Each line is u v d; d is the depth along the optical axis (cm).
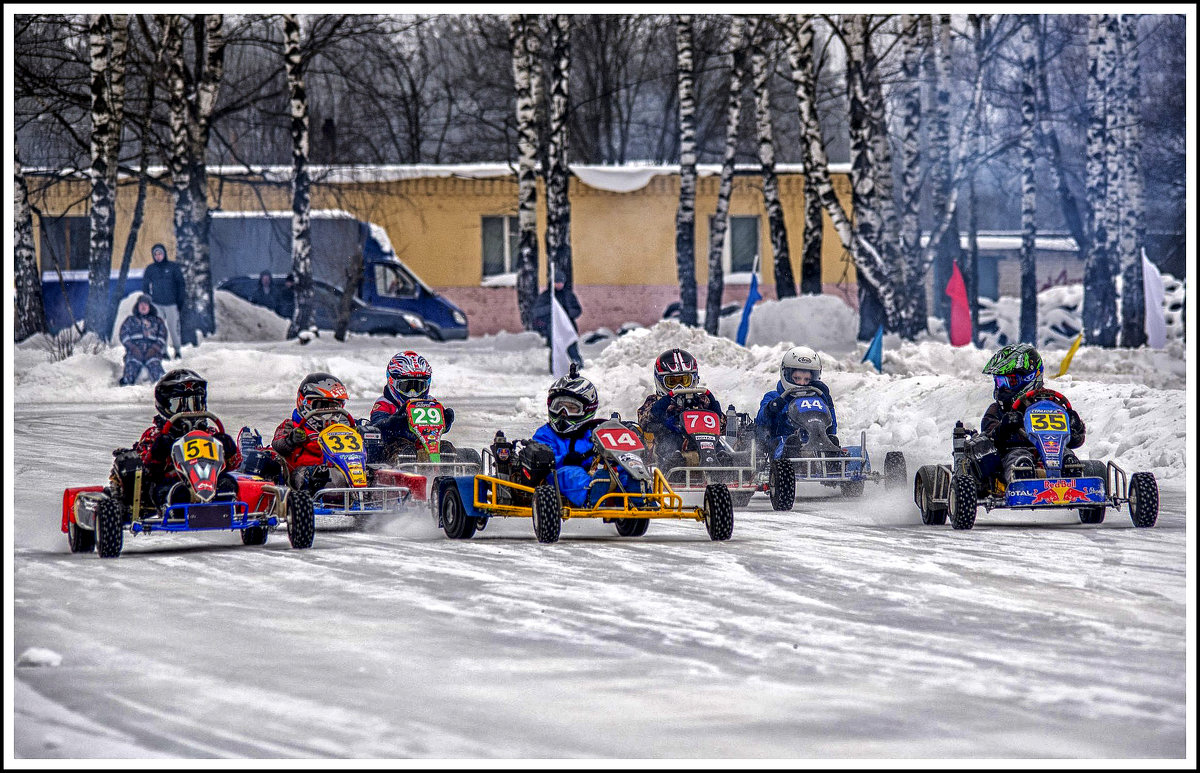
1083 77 13275
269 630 1716
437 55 14725
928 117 9438
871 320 7925
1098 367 6331
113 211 8094
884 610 1842
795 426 3234
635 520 2683
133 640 1658
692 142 9431
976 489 2667
